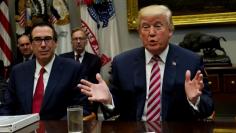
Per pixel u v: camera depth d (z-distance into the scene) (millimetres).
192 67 2062
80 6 4570
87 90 1851
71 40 4559
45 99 2447
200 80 1792
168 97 2016
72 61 2604
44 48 2516
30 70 2598
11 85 2629
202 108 1873
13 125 1569
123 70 2150
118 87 2150
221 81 3883
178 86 2021
